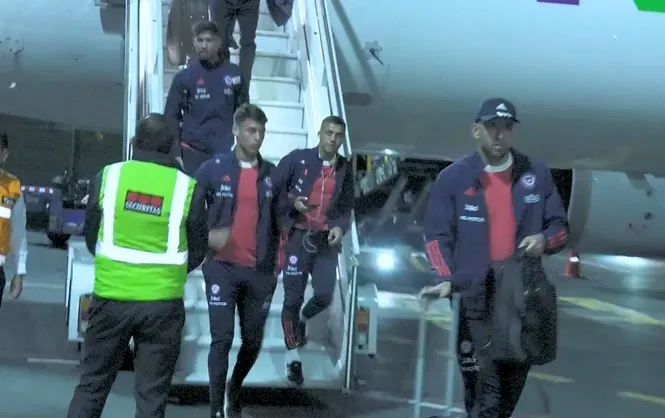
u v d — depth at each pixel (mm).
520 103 10633
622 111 10852
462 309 4527
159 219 4152
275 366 6473
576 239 13977
